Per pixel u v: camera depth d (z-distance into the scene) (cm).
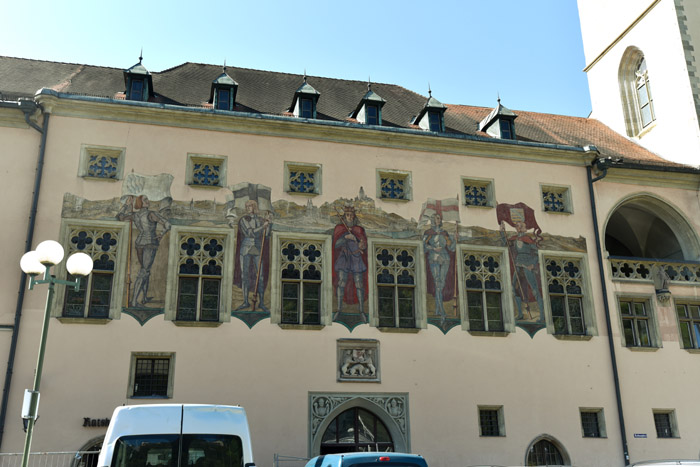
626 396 2289
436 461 2080
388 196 2358
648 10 3009
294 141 2319
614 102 3183
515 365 2238
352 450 2081
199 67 2777
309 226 2230
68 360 1927
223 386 2000
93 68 2672
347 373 2105
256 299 2109
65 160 2112
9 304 1948
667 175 2638
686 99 2766
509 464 2122
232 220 2172
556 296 2381
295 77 2888
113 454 1107
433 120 2556
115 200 2109
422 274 2266
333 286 2183
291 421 2019
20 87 2436
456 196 2394
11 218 2027
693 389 2359
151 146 2191
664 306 2447
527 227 2417
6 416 1842
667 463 1289
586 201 2517
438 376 2167
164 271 2072
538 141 2714
